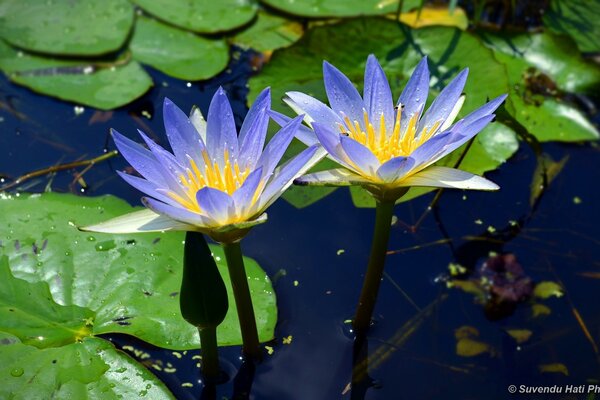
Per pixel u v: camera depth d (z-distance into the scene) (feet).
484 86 8.78
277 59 9.30
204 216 4.93
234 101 9.22
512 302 7.17
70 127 8.86
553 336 6.85
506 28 10.39
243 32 10.21
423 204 8.30
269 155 5.29
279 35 10.18
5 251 6.66
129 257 6.71
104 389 5.61
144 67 9.77
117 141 5.16
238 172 5.33
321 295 7.04
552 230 7.97
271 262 7.32
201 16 10.29
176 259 6.76
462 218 8.11
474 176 5.33
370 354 6.62
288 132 5.13
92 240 6.84
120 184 8.14
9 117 8.94
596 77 9.53
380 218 5.86
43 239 6.81
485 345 6.73
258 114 5.35
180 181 5.33
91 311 6.25
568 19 10.78
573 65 9.69
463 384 6.40
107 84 9.24
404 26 9.36
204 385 6.12
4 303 6.17
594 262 7.59
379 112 5.90
